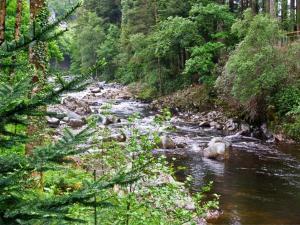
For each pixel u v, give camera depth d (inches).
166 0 1660.9
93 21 2650.1
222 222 442.0
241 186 573.6
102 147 238.1
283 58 912.3
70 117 1032.8
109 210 195.0
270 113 952.9
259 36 909.2
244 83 916.0
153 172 232.1
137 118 262.1
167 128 265.6
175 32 1360.7
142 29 1955.0
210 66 1321.4
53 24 103.3
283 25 1323.8
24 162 101.0
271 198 522.6
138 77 1995.6
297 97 914.1
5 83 103.0
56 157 103.2
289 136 885.8
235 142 890.7
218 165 690.8
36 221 100.5
